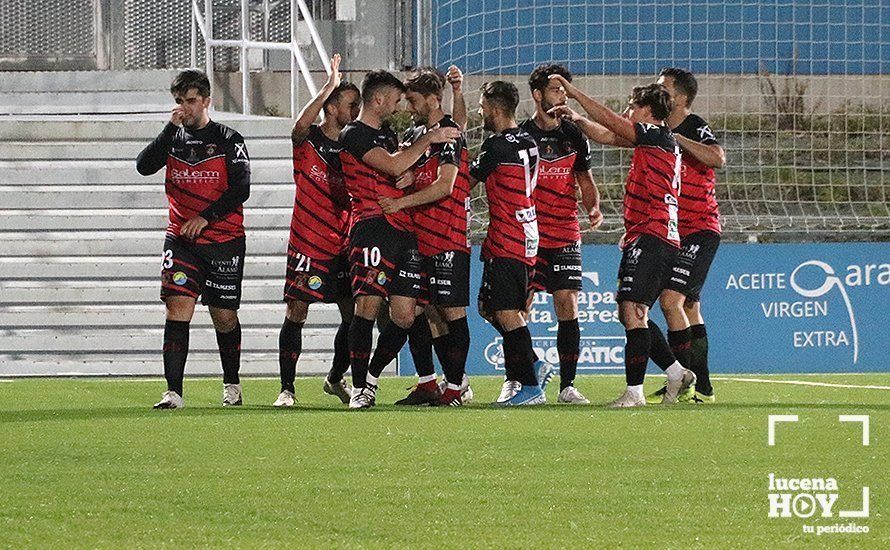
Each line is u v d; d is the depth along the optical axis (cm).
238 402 2509
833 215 4803
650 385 3078
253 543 1095
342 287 2534
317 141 2502
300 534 1130
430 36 4356
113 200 3781
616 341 3519
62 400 2555
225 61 4841
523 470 1461
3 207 3766
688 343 2531
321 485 1364
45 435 1764
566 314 2608
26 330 3484
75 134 3966
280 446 1650
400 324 2344
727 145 4972
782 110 5012
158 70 4431
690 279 2542
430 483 1377
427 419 1977
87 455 1569
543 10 4884
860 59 5166
